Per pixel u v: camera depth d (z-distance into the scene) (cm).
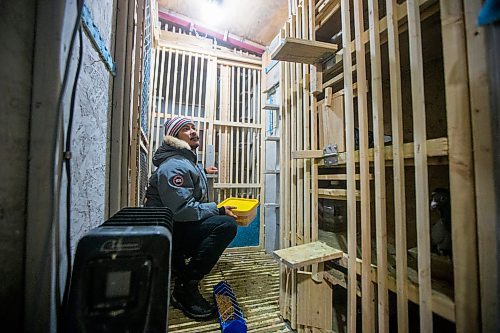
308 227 142
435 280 82
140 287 42
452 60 68
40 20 44
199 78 303
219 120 301
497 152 59
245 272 218
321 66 141
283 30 178
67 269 51
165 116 282
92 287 40
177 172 157
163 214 66
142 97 171
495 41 60
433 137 121
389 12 91
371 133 123
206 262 158
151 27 221
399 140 87
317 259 115
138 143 144
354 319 108
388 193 140
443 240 85
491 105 60
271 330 140
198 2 268
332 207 171
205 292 178
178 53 290
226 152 304
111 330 40
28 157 43
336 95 128
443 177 116
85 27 60
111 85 98
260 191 308
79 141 59
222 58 308
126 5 105
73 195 56
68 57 47
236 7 268
